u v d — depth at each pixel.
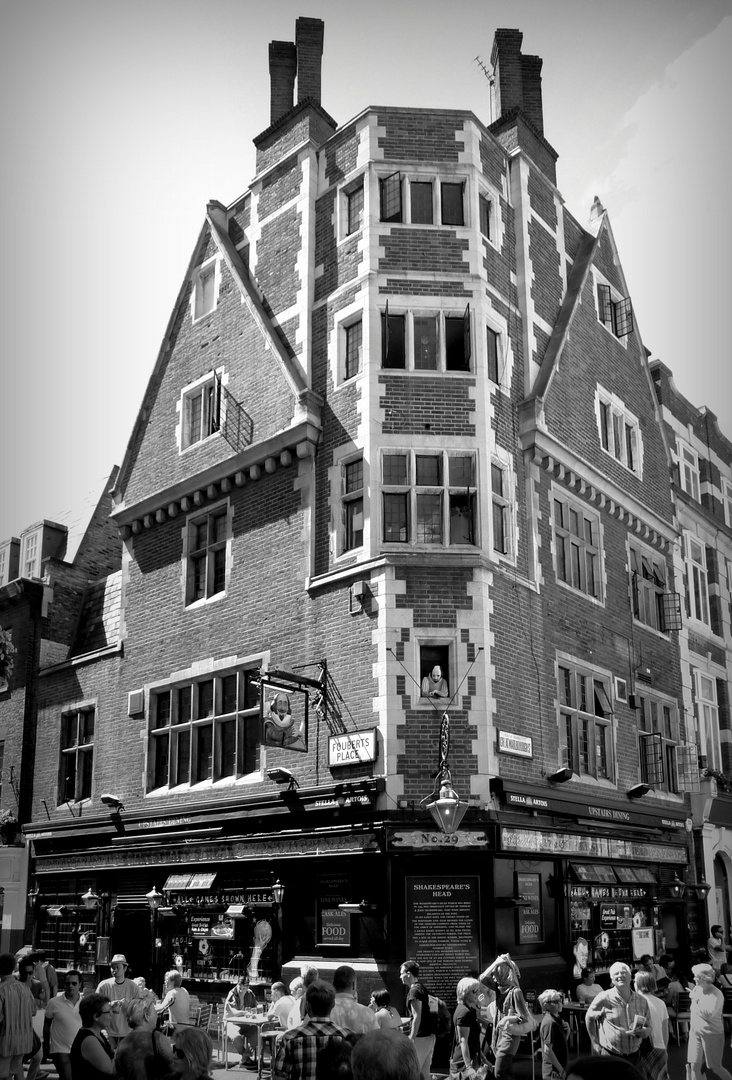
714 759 28.38
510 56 25.36
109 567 29.17
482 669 18.20
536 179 23.83
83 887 23.69
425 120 21.64
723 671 29.47
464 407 19.94
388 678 17.92
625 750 23.03
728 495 32.22
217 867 20.17
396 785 17.39
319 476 20.47
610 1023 10.27
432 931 17.02
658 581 26.03
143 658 23.67
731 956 24.73
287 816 18.89
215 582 22.52
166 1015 14.42
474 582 18.66
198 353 24.17
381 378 19.91
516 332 21.94
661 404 28.75
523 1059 16.03
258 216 23.88
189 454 23.61
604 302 25.94
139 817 22.17
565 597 21.58
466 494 19.56
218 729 21.33
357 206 21.58
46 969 18.94
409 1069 4.75
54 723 26.09
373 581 18.62
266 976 18.72
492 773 17.80
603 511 24.02
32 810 26.02
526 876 18.41
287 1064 7.18
